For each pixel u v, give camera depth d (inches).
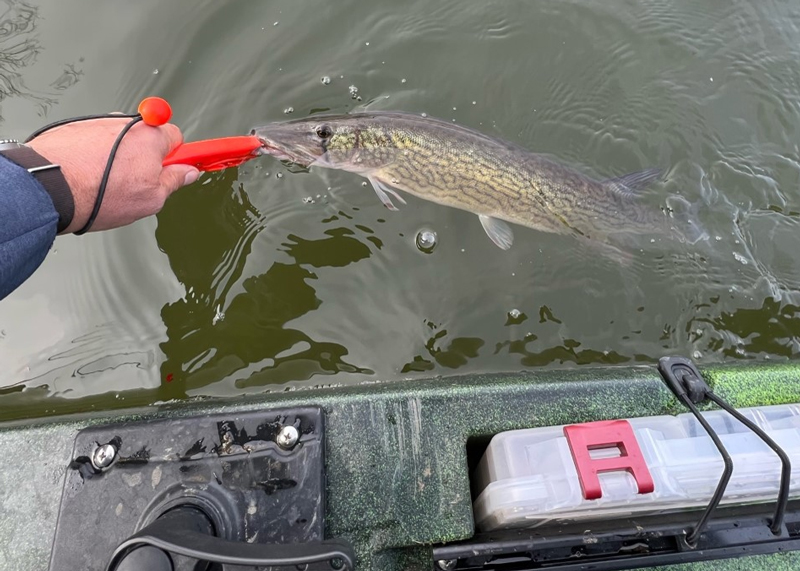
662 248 27.1
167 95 30.3
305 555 10.8
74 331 24.4
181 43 31.2
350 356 24.3
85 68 30.5
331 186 27.3
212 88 30.7
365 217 26.8
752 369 18.0
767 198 29.2
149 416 16.6
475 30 32.3
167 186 16.7
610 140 30.9
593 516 15.0
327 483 15.2
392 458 15.6
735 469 15.1
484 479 16.0
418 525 15.0
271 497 14.3
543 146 30.8
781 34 32.9
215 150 17.9
